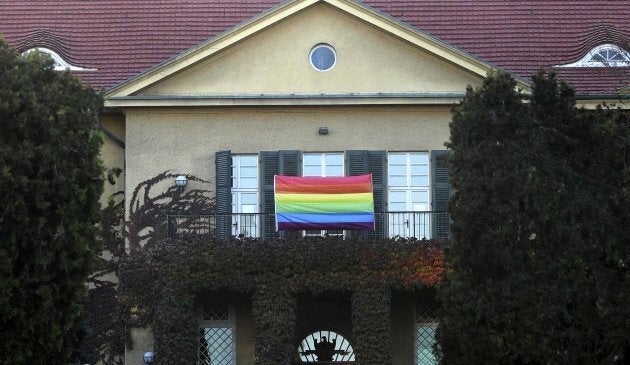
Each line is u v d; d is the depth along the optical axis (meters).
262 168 41.12
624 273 34.06
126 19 45.59
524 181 33.91
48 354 31.22
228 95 41.03
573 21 45.62
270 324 37.62
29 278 30.59
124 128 42.00
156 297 37.97
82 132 31.64
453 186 34.53
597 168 34.38
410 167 41.34
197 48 40.78
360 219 39.59
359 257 37.97
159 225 40.84
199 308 40.03
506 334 33.53
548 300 33.50
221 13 45.81
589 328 33.53
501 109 34.34
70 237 31.14
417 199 41.16
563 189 34.00
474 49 44.59
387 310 37.88
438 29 45.12
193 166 41.19
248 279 37.84
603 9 46.12
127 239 40.78
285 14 41.03
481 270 34.06
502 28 45.22
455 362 34.41
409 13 45.56
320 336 40.81
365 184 39.75
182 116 41.41
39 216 30.73
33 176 30.81
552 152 34.41
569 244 33.78
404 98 41.09
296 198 39.56
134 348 39.06
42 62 31.75
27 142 30.58
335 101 41.06
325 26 41.44
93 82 43.44
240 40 41.00
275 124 41.41
